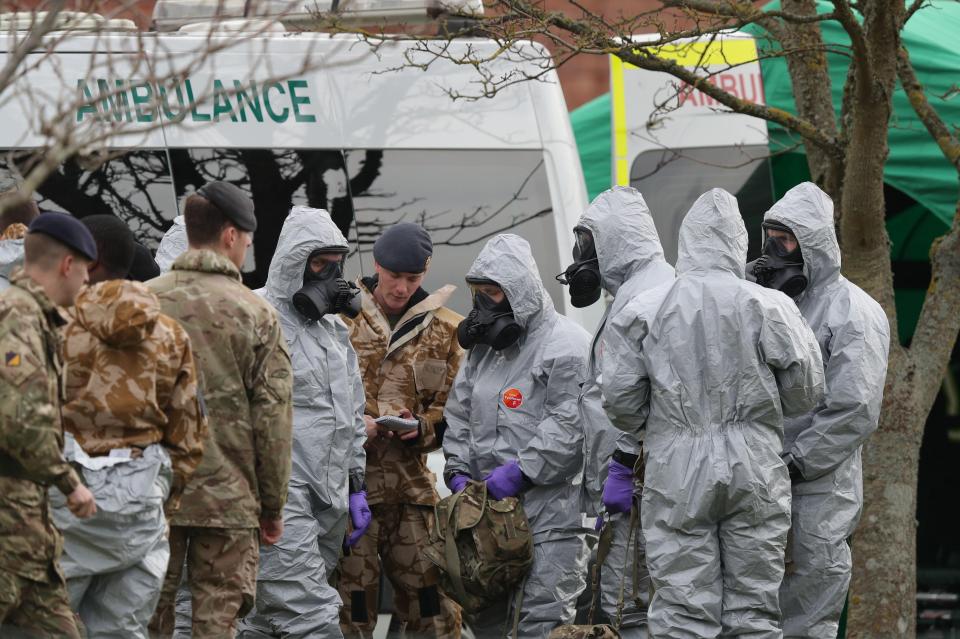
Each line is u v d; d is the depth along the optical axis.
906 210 31.22
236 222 15.67
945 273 20.08
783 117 19.42
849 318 17.30
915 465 19.92
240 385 15.33
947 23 27.61
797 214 17.67
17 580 12.84
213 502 15.17
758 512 15.75
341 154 20.58
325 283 17.72
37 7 12.59
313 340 17.81
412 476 19.16
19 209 17.69
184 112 11.90
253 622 17.91
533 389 18.08
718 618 15.91
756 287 15.94
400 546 19.16
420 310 19.28
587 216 17.94
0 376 12.55
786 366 15.68
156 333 13.98
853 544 19.98
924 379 19.88
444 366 19.31
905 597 19.73
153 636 15.72
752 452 15.72
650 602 16.28
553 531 17.97
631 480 16.98
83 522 13.50
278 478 15.52
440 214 20.80
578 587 18.27
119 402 13.71
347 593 19.03
